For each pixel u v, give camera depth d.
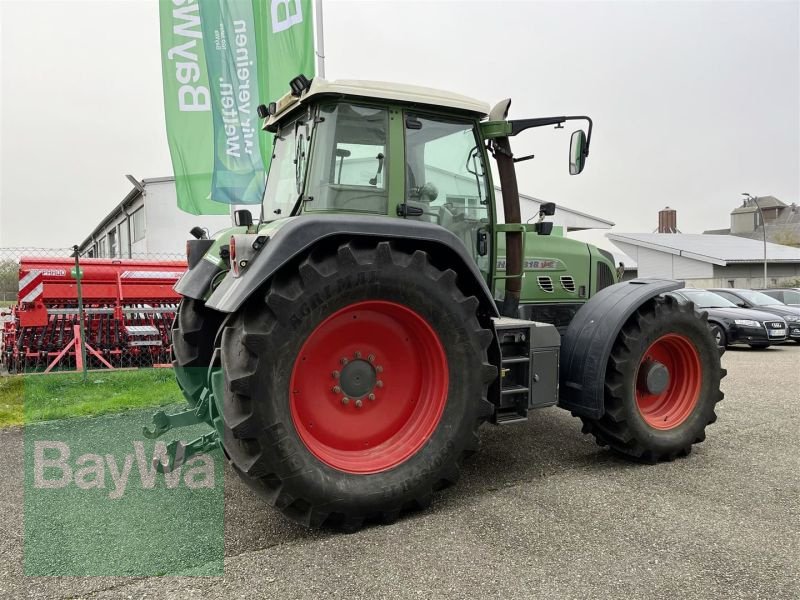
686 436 3.94
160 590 2.36
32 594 2.33
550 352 3.64
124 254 24.36
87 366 7.70
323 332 2.92
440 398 3.08
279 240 2.73
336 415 3.00
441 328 3.02
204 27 8.06
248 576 2.45
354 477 2.87
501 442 4.39
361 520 2.87
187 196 8.50
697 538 2.74
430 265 3.01
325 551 2.66
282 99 3.68
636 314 3.84
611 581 2.37
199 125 8.44
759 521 2.93
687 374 4.12
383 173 3.35
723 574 2.42
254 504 3.21
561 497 3.27
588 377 3.71
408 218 3.40
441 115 3.57
